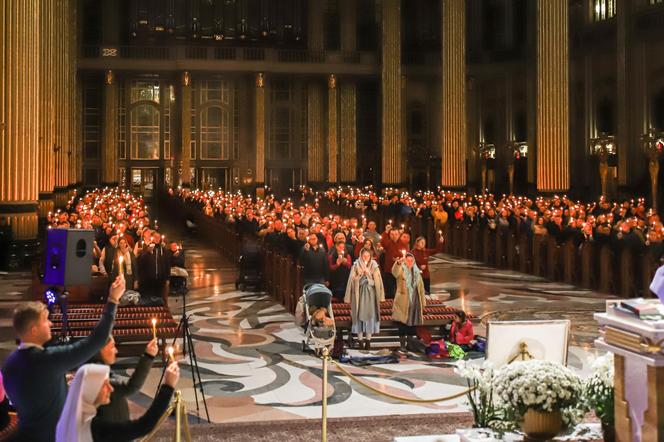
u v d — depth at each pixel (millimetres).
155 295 14891
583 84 42344
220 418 9078
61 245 8586
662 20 35625
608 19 40344
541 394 5812
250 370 11492
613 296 18734
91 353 4984
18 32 21391
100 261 15297
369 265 12820
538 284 20969
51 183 30828
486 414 6543
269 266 19078
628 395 5070
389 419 8641
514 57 48969
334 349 12359
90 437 4645
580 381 5996
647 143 36062
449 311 13297
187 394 10148
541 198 29859
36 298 14523
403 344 12844
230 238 26062
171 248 19047
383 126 49406
